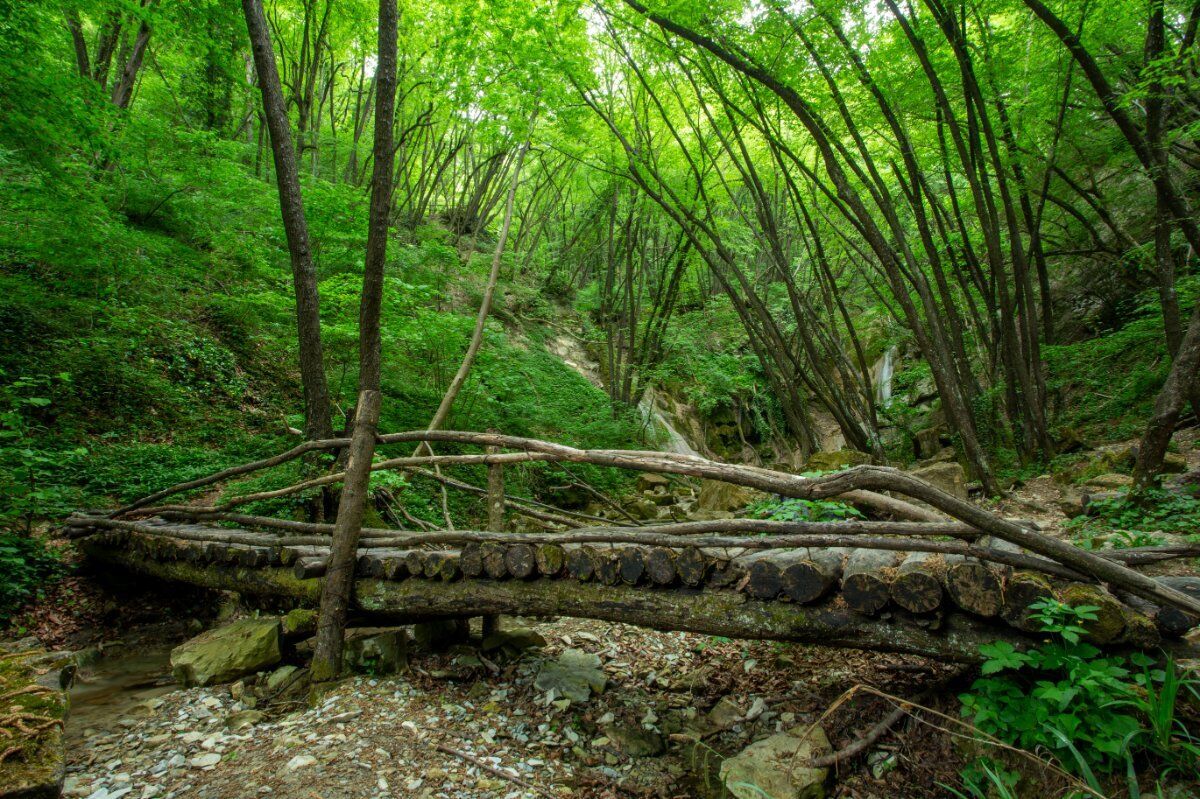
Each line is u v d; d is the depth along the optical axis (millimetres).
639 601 2809
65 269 6539
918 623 2271
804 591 2410
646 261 16234
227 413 7168
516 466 8461
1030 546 2100
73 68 6148
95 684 3408
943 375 7141
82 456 5371
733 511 7328
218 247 8375
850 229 12836
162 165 8031
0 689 2162
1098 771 1943
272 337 7902
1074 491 6156
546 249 18375
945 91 7488
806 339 9938
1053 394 10211
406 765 2477
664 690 3400
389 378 8289
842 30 6809
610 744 2848
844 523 2475
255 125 12344
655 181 10516
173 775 2420
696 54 8195
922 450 10922
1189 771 1828
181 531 4168
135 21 8008
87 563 4660
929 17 7098
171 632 4234
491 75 8039
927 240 7891
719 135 8977
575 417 11242
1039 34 6789
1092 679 1953
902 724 2574
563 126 9344
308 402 5191
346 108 14430
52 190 5648
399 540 3500
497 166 14500
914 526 2355
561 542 2963
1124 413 8766
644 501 8969
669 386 15773
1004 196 7551
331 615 3301
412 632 3902
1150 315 9078
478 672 3508
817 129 6906
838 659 3354
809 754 2486
